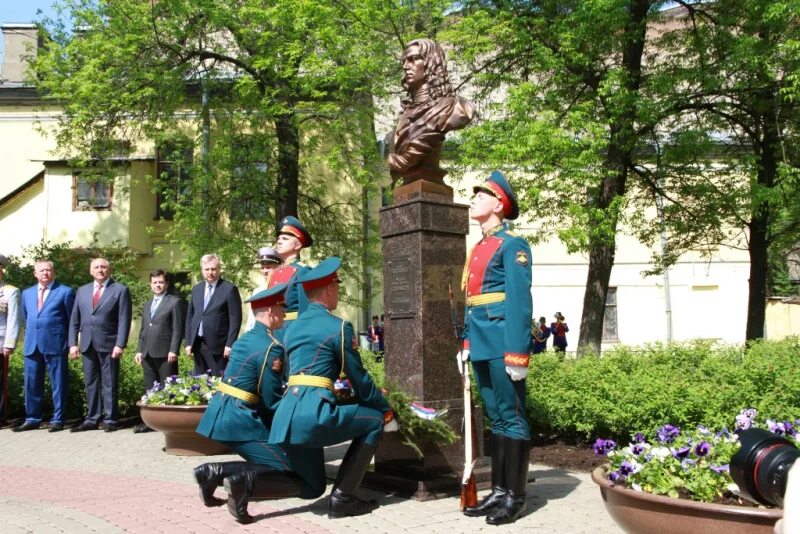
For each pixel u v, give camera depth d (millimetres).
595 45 13766
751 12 12844
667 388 6961
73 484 6105
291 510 5066
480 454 5812
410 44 5965
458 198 20328
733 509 3238
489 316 4953
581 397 7488
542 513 4984
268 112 16312
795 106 14641
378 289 21656
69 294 9734
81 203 23172
